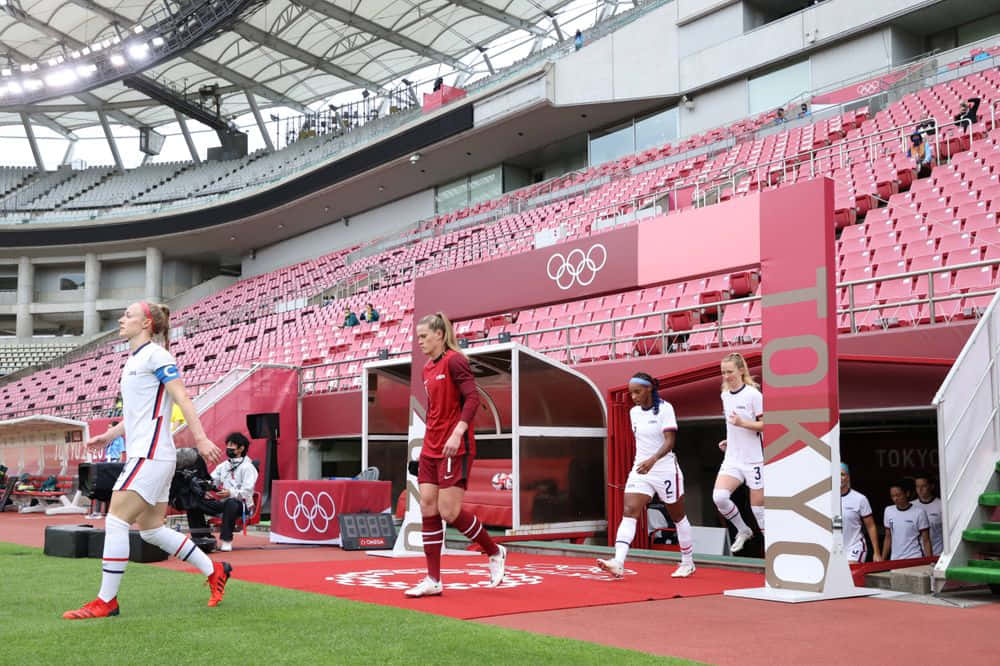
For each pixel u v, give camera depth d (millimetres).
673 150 25172
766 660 3266
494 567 5305
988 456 5625
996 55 18891
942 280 9555
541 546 7984
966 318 7797
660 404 6008
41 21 34594
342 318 25547
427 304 9969
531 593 5078
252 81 39938
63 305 43812
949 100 18031
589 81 26688
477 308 9383
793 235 5559
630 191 23672
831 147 18375
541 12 33344
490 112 28391
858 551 6848
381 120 37188
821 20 22625
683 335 9867
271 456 12453
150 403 4203
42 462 17547
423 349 4969
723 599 4977
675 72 25781
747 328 10219
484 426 9625
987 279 9102
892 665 3184
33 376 37469
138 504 4109
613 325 9680
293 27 34375
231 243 42500
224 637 3449
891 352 7039
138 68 35062
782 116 22094
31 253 43219
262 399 14352
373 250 34406
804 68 23359
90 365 34375
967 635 3824
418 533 8125
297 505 9352
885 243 11875
